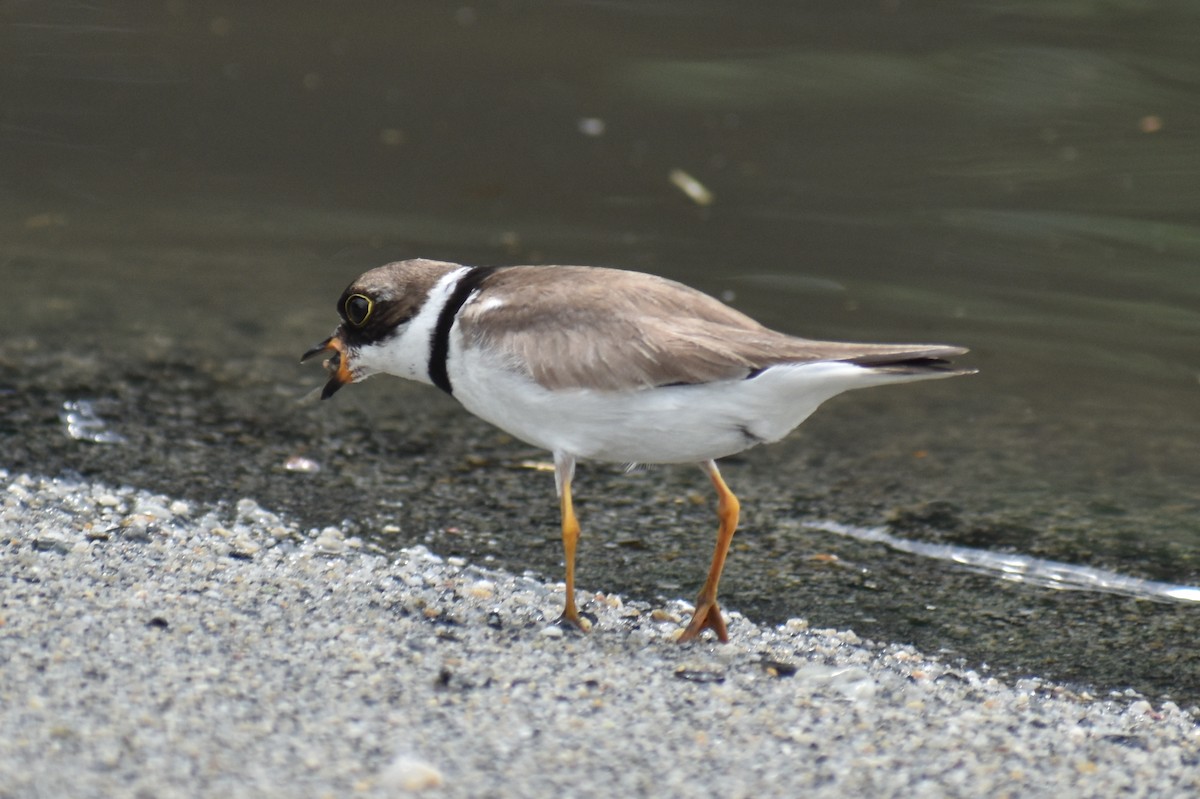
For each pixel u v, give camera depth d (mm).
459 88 18875
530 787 6234
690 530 10172
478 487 10680
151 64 19219
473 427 11859
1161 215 16125
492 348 7988
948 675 8148
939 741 7090
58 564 8359
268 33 20234
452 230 15852
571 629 8195
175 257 15188
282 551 9203
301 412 11758
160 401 11633
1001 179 16891
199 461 10594
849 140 17750
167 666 7055
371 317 8617
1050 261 15398
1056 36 19891
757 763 6664
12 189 16453
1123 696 8047
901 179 16984
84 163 17094
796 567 9633
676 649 8086
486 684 7246
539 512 10320
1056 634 8805
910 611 9055
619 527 10148
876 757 6832
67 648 7129
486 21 20688
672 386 7586
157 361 12477
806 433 12156
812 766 6684
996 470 11383
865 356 7359
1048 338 14102
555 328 7855
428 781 6145
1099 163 17109
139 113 18141
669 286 8125
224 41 19969
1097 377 13383
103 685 6770
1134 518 10500
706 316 7938
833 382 7383
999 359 13688
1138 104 18203
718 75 19156
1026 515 10523
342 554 9281
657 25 20594
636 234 15836
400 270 8656
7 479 9883
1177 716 7805
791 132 17953
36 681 6746
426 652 7594
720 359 7500
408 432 11617
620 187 16875
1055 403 12820
